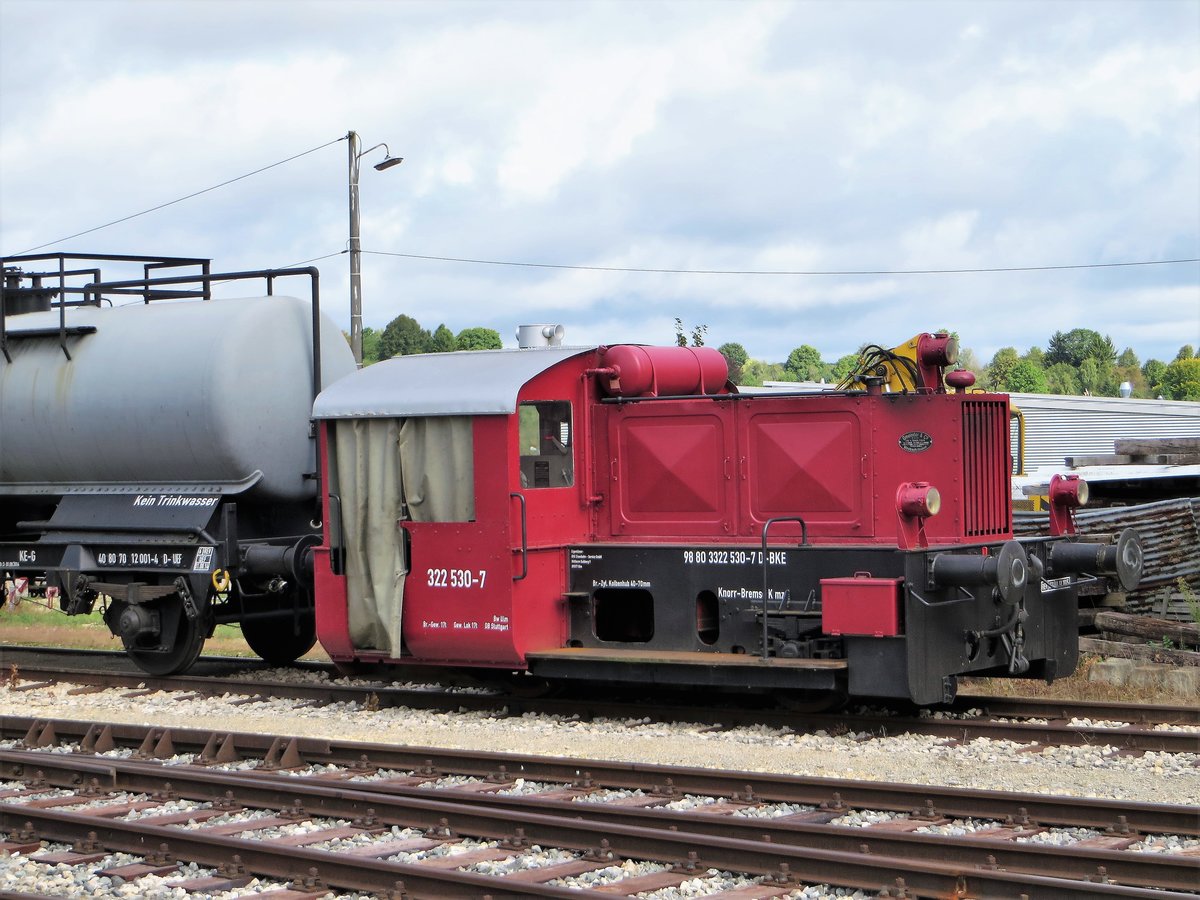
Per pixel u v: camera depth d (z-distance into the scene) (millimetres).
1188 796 8070
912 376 10938
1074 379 97812
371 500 11812
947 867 6203
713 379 12805
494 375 11352
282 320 13828
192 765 9695
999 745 9609
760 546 10883
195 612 13492
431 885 6477
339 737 10805
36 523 14391
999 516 10945
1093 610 14211
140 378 13625
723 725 10797
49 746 10664
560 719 11266
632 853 7055
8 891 6789
